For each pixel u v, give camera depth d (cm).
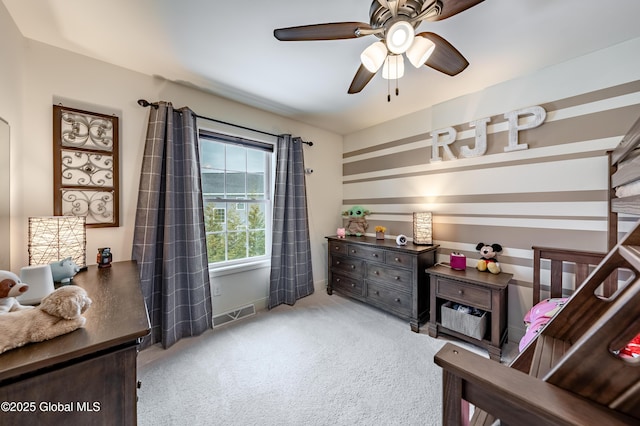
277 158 300
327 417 141
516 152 217
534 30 158
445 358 64
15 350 67
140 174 210
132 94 205
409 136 297
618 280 172
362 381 169
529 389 53
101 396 75
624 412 47
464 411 63
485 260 230
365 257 286
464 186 251
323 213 356
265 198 303
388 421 138
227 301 265
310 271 329
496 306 193
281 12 145
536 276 200
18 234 159
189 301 223
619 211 147
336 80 222
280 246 295
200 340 218
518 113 213
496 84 227
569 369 52
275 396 155
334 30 129
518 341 216
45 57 172
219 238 268
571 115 191
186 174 220
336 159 373
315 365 185
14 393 63
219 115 254
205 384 165
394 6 118
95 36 165
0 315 72
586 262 180
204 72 209
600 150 180
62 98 178
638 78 167
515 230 219
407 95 250
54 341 72
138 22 153
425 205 283
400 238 272
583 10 141
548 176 202
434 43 136
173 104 226
